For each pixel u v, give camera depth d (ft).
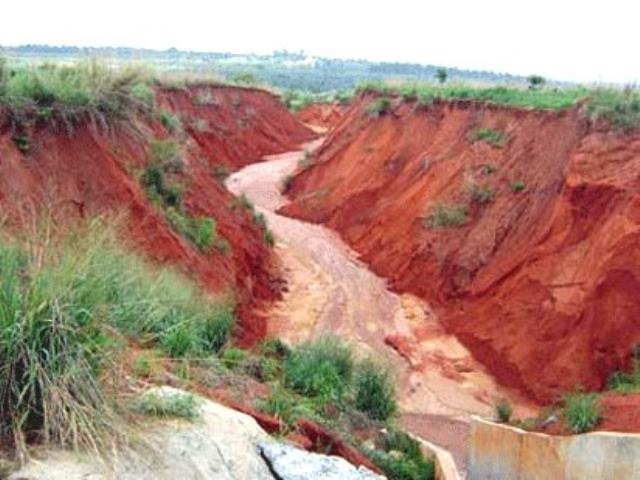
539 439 40.57
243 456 20.25
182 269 55.06
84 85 59.26
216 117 150.20
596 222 68.49
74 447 16.90
